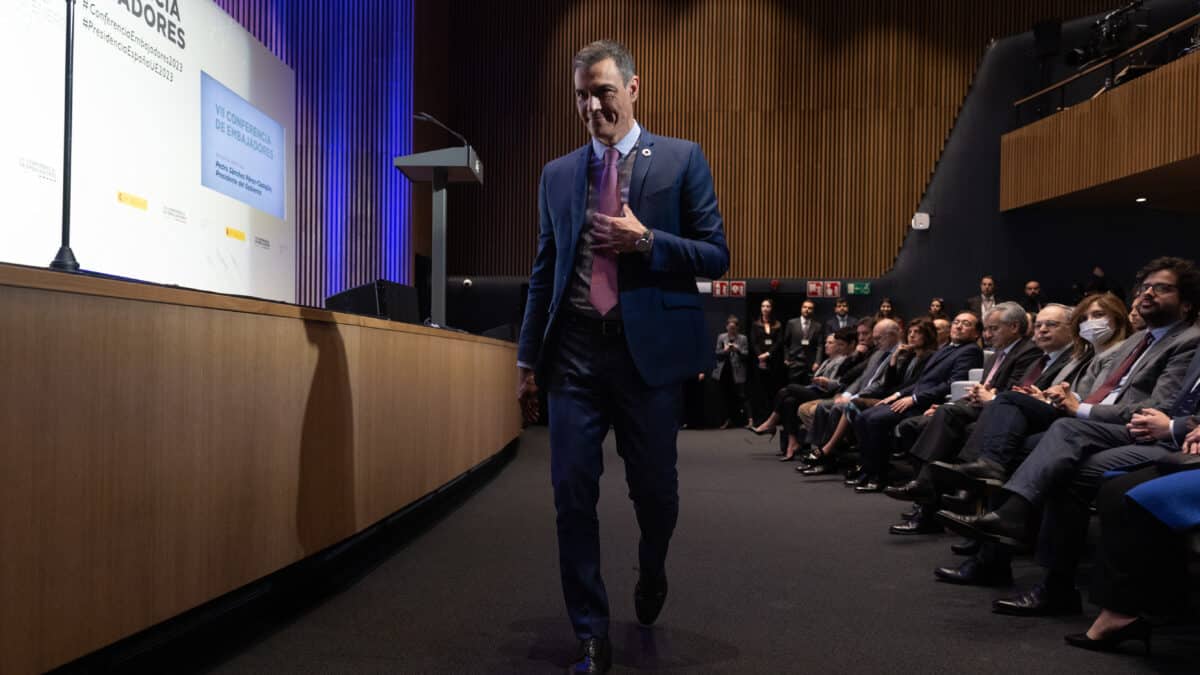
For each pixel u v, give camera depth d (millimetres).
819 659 2004
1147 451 2357
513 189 10203
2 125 3531
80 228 4016
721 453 6902
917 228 9562
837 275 9828
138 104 4504
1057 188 8477
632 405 1914
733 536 3512
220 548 1957
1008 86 9461
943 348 4539
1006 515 2461
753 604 2486
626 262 1907
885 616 2373
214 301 1925
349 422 2695
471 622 2264
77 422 1512
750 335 9711
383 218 8570
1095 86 8836
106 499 1584
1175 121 7039
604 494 4617
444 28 10016
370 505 2883
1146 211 9062
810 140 9930
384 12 8609
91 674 1744
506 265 10164
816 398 6398
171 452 1776
